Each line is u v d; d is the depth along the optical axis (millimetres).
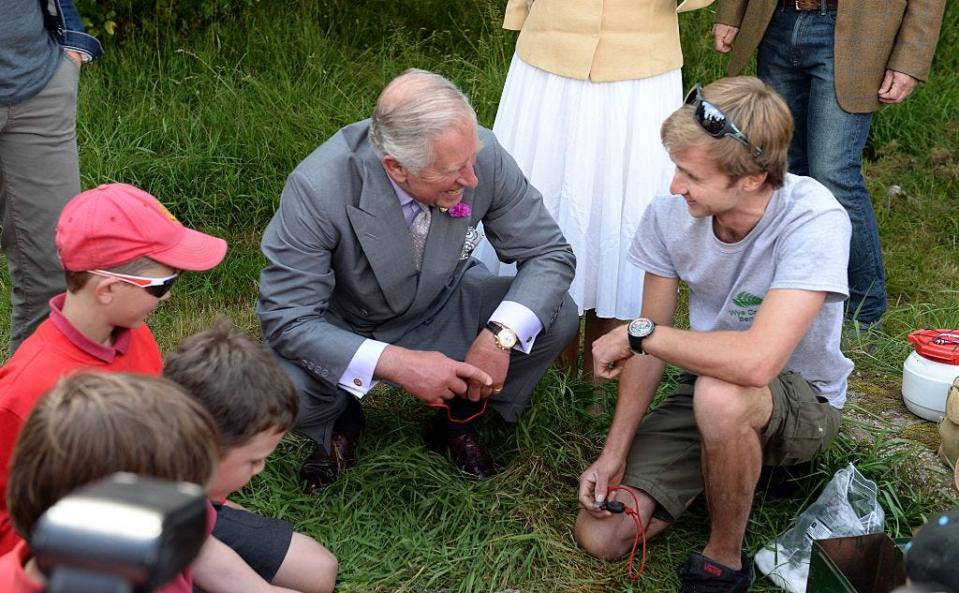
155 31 5297
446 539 2820
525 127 3408
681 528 2885
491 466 3092
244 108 4930
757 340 2457
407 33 5688
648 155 3332
